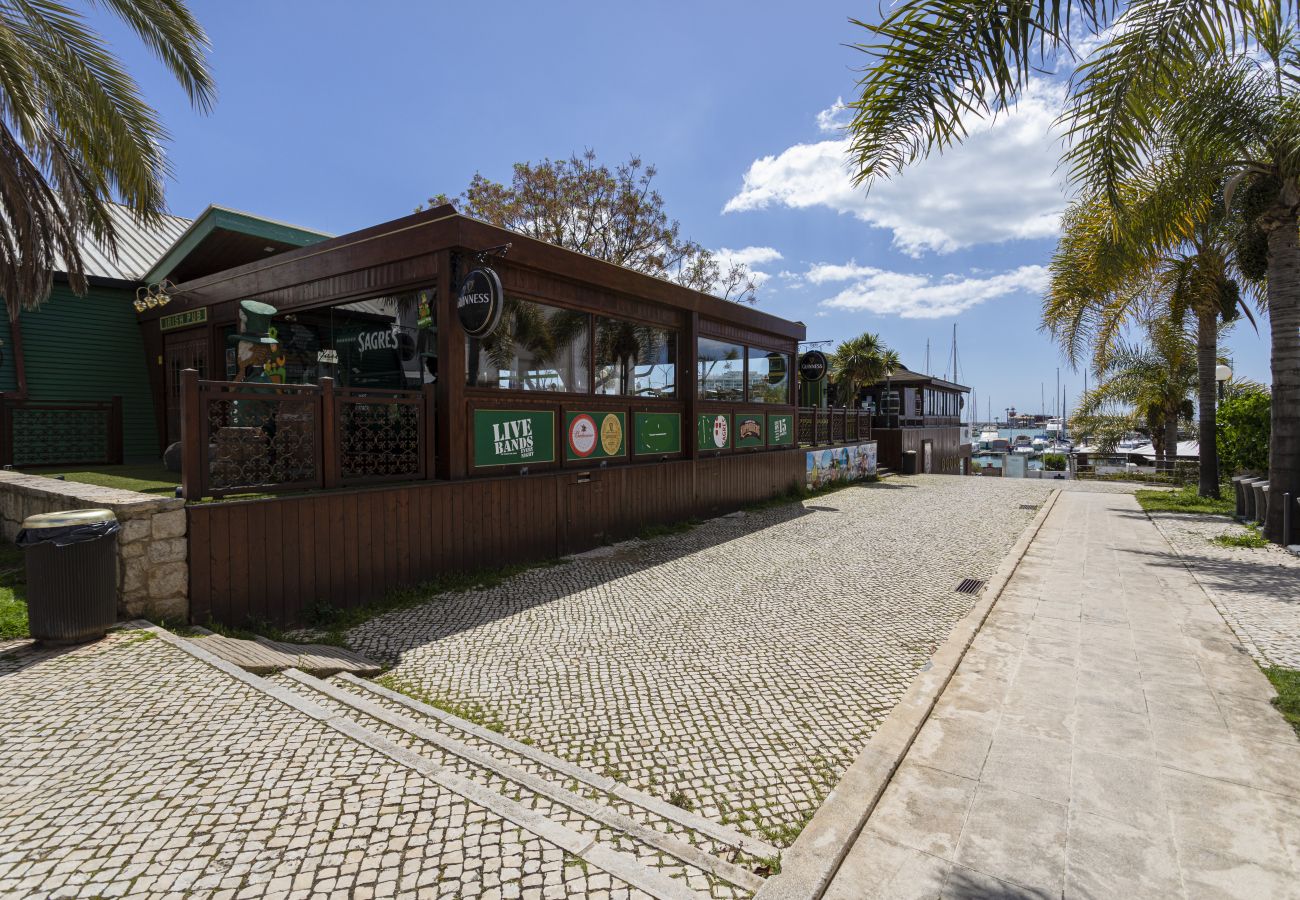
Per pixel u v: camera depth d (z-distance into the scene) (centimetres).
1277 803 284
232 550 520
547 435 838
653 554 870
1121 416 2445
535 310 823
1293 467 852
